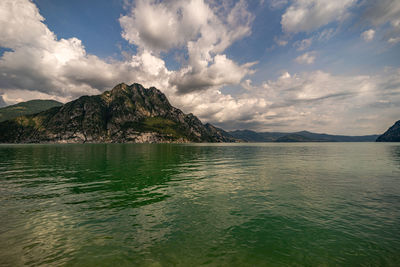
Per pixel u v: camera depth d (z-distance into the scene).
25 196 18.66
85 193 19.81
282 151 99.38
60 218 13.46
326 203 16.88
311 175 30.12
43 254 9.30
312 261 8.92
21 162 47.06
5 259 8.88
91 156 65.44
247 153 83.81
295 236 11.18
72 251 9.57
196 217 13.77
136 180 26.33
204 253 9.45
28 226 12.22
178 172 32.94
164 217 13.73
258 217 13.83
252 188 21.95
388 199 17.95
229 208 15.60
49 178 27.47
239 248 9.92
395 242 10.52
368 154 73.44
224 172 33.06
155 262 8.74
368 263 8.77
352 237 11.10
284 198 18.22
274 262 8.84
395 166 39.75
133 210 15.05
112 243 10.30
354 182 24.95
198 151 101.69
